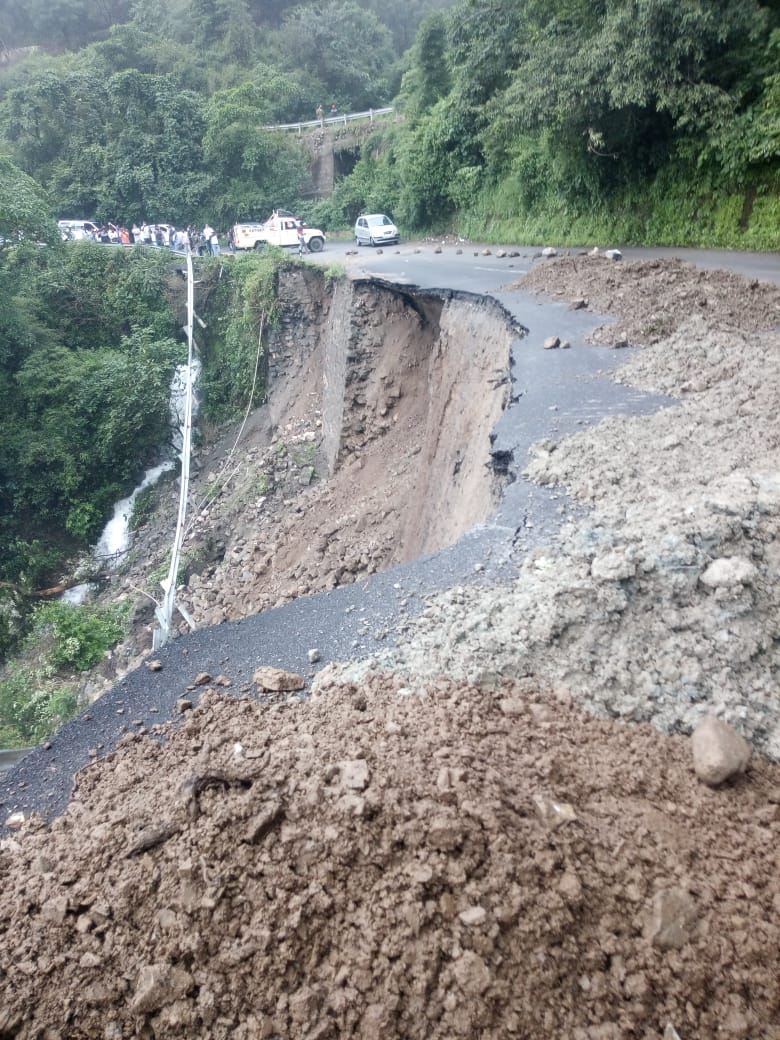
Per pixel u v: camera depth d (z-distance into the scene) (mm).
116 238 31719
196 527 19156
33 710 15344
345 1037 2406
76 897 2922
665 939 2578
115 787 3686
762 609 4207
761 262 13281
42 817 3684
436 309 15062
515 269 16406
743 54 14742
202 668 4688
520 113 18094
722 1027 2391
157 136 35531
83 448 22312
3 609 19266
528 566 4961
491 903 2631
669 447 6180
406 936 2568
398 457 16234
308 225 35875
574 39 16953
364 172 34406
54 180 35625
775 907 2732
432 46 28562
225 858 2920
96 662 16703
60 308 24672
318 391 20672
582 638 4242
